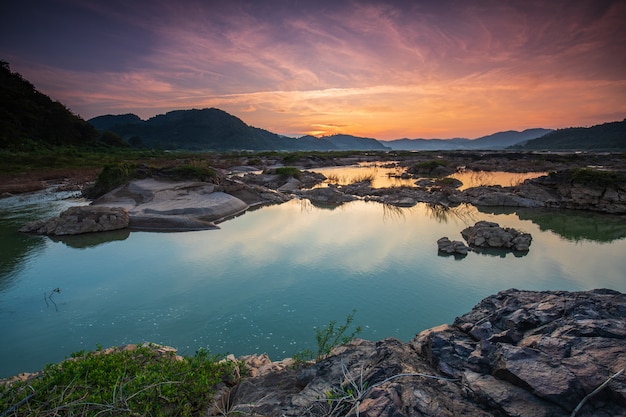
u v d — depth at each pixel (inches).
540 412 154.6
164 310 477.7
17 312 472.4
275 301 501.4
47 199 1305.4
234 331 426.9
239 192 1339.8
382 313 466.0
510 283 557.9
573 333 192.7
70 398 209.5
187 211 1008.9
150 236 840.3
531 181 1298.0
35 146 2918.3
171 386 227.8
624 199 1061.8
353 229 898.7
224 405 233.9
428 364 221.5
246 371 294.4
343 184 1802.4
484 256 685.9
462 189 1571.1
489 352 205.0
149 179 1338.6
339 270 615.8
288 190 1584.6
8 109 3297.2
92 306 488.7
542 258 674.8
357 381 206.2
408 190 1466.5
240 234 858.1
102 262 660.1
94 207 899.4
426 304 490.0
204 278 584.7
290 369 282.0
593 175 1123.9
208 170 1382.9
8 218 1002.7
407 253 705.6
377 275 592.1
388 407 169.9
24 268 629.6
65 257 688.4
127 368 247.8
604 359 167.8
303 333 421.4
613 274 592.7
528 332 212.4
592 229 901.2
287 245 763.4
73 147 3356.3
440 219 1011.3
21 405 207.5
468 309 475.8
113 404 202.8
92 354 280.8
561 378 162.7
